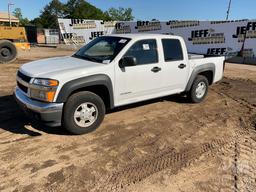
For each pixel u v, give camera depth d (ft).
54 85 14.02
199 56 22.71
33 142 14.61
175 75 19.97
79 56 18.35
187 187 11.35
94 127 16.03
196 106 22.17
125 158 13.42
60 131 16.08
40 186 11.00
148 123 18.04
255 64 53.57
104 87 16.07
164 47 19.08
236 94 26.84
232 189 11.27
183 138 15.98
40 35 131.44
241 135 16.67
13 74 33.30
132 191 10.94
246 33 57.06
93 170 12.26
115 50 16.97
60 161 12.87
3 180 11.27
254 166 13.09
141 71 17.54
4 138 14.96
